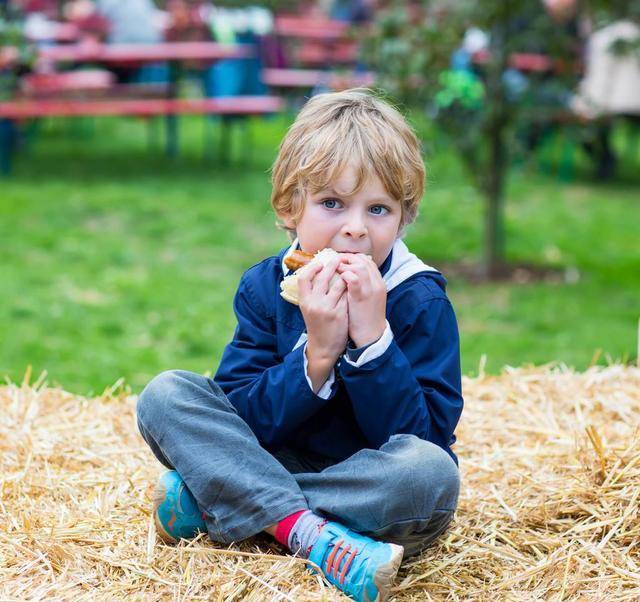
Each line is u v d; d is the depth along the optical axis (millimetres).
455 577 2490
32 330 5480
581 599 2350
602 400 3559
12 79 9484
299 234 2566
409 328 2504
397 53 6426
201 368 4996
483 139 6809
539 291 6559
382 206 2484
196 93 16109
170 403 2529
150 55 10242
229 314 5934
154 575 2404
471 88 6668
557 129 9961
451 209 8891
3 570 2430
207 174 10375
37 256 7004
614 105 10164
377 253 2508
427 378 2463
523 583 2463
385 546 2264
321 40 13562
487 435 3391
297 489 2467
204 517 2529
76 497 2939
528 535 2674
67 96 10133
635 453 2863
